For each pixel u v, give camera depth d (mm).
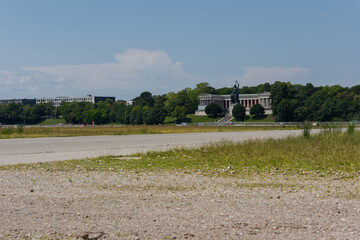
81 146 34625
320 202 11977
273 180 16266
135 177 17031
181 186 14875
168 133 65750
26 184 15281
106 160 23641
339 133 37125
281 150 26328
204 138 47219
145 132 66750
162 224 9719
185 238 8719
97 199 12484
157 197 12781
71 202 12078
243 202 12000
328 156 23438
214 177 17094
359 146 27047
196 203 11898
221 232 9102
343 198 12641
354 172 18188
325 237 8711
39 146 34469
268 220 10023
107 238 8727
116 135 57719
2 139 45125
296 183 15484
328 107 176500
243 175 17688
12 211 10953
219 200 12297
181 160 23453
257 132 67000
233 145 29516
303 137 34750
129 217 10336
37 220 10086
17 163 22031
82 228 9414
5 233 9023
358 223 9773
